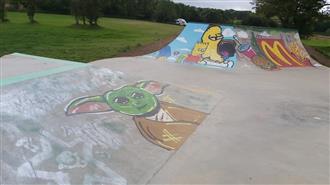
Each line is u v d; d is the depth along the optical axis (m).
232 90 11.98
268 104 10.35
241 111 9.45
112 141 6.26
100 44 22.11
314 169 6.10
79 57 16.61
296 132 7.98
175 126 7.73
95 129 6.45
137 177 5.36
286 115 9.32
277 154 6.64
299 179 5.69
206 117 8.72
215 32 19.22
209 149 6.67
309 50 22.83
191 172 5.68
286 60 18.95
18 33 24.58
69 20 42.19
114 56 17.70
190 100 9.88
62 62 10.55
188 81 12.99
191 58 17.58
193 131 7.64
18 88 6.59
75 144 5.74
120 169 5.49
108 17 56.75
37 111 6.21
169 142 6.85
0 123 5.35
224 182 5.43
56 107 6.67
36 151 5.18
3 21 33.78
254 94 11.56
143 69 14.64
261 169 5.96
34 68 9.45
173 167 5.81
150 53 18.53
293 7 28.48
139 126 7.23
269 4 29.83
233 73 15.52
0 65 9.87
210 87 12.21
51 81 7.57
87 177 5.04
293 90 12.62
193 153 6.44
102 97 8.05
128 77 10.23
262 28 20.14
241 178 5.59
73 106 7.01
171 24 52.81
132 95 8.83
